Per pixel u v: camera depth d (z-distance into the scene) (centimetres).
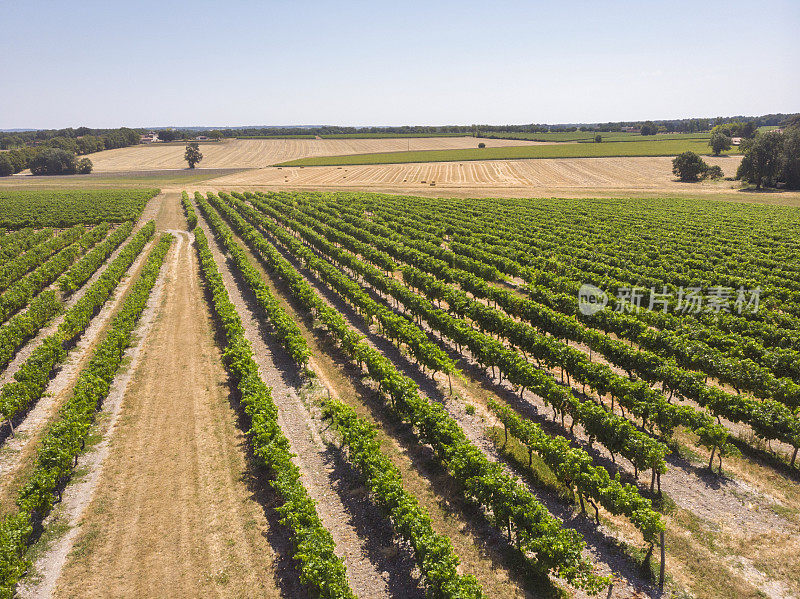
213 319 4456
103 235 7619
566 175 14138
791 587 1742
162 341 3981
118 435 2728
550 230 7244
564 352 3138
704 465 2406
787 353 3173
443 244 7062
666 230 7056
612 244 6291
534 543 1748
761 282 4659
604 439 2384
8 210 9469
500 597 1745
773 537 1964
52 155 16825
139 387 3253
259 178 15325
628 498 1914
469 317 4019
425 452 2586
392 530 2095
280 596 1764
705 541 1952
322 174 15850
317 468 2484
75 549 1983
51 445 2372
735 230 6825
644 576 1802
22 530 1917
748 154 11375
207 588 1800
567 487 2281
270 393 2964
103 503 2233
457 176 14612
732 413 2558
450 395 3114
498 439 2652
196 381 3334
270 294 4544
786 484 2255
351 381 3331
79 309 4231
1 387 3328
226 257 6631
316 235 6756
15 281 5559
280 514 2100
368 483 2177
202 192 12625
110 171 17575
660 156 16550
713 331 3578
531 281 4856
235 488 2327
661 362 3030
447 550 1741
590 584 1659
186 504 2222
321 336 4069
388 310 4422
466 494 2238
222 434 2744
